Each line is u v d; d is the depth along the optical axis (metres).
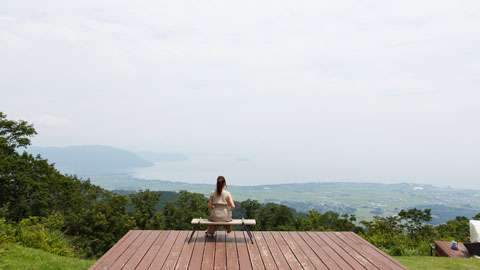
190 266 6.09
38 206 34.59
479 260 11.73
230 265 6.19
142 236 8.32
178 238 8.14
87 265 11.72
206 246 7.44
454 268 10.51
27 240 13.62
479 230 13.15
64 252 14.90
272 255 6.90
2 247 11.57
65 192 39.41
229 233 8.73
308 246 7.67
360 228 64.06
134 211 52.94
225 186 7.91
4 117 36.78
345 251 7.31
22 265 10.07
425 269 10.38
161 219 52.12
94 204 48.12
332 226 65.75
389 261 6.61
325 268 6.14
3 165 32.38
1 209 19.11
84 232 40.47
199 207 56.91
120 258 6.51
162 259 6.47
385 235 19.58
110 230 44.00
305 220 64.50
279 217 58.72
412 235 46.41
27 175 34.62
